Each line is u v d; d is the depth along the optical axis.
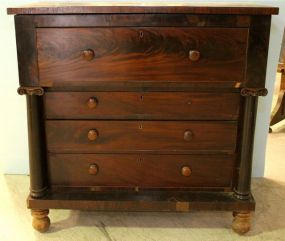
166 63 1.16
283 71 2.36
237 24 1.12
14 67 1.64
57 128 1.26
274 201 1.58
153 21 1.12
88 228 1.39
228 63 1.16
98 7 1.10
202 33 1.13
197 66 1.17
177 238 1.34
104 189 1.32
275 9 1.10
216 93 1.22
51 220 1.44
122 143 1.27
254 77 1.17
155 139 1.27
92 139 1.26
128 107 1.23
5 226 1.39
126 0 1.58
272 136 2.38
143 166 1.30
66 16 1.12
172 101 1.22
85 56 1.15
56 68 1.17
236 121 1.25
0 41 1.60
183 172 1.29
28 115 1.23
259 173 1.79
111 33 1.13
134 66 1.17
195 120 1.25
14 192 1.63
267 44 1.14
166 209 1.29
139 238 1.33
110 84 1.19
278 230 1.38
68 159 1.30
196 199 1.29
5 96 1.68
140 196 1.30
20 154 1.77
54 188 1.33
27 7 1.11
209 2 1.57
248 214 1.32
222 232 1.37
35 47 1.16
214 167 1.30
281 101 2.39
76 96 1.22
